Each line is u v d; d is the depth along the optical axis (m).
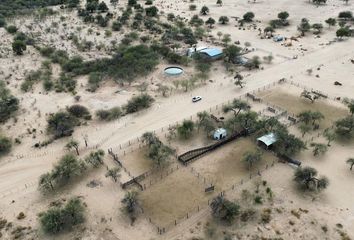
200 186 90.25
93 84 140.75
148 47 172.88
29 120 118.88
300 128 112.12
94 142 108.25
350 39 186.38
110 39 188.88
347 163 96.50
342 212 81.69
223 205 80.62
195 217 81.19
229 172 94.88
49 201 86.69
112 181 92.62
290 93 134.38
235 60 159.88
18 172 96.94
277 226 78.25
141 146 106.31
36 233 78.00
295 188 88.75
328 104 126.44
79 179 93.62
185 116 120.56
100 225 79.75
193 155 100.94
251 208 82.94
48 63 156.88
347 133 109.25
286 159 97.69
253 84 141.50
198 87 139.75
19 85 141.50
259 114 120.12
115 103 128.75
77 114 120.19
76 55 168.25
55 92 136.00
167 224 79.56
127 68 148.12
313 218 80.06
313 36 192.00
